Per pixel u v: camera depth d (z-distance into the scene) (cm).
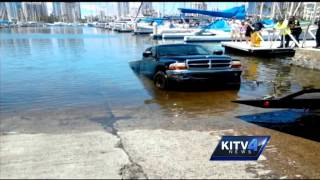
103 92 792
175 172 352
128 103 680
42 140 447
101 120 552
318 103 491
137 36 4100
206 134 479
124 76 1024
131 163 372
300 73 1109
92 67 1236
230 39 2819
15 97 739
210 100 708
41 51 1947
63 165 364
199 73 755
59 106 655
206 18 4953
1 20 11200
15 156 389
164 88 809
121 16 9944
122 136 465
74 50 2012
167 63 782
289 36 1720
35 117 572
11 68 1223
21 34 4909
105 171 350
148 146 426
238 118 568
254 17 2981
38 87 855
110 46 2356
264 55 1659
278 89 831
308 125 524
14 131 490
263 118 567
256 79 984
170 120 554
